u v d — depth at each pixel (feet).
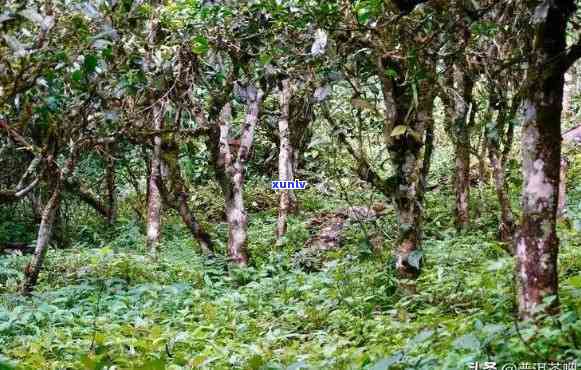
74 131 25.11
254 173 57.26
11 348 21.84
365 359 15.49
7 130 20.56
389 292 22.81
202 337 20.75
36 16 13.60
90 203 48.39
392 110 21.61
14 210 51.93
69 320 24.22
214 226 48.14
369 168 22.57
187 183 49.67
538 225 14.48
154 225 39.78
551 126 14.35
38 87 20.81
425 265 26.35
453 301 20.54
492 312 17.16
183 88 28.35
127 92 22.98
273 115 45.09
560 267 22.44
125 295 27.84
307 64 20.94
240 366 17.71
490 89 23.66
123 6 18.69
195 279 31.04
